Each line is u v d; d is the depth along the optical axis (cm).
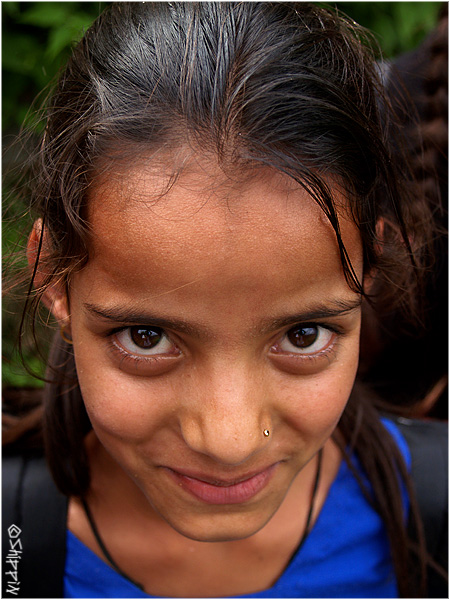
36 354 105
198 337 58
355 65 72
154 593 94
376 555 99
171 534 92
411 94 120
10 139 156
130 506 92
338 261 60
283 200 56
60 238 67
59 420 92
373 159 66
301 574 96
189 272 56
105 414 66
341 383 68
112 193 59
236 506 70
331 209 57
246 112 59
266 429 63
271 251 56
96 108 65
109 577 93
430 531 97
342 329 65
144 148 59
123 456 69
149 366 62
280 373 65
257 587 95
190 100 60
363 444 97
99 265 60
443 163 114
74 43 92
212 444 59
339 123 62
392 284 85
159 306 57
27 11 151
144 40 66
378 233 74
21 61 153
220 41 62
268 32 64
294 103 60
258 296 57
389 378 127
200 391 61
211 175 56
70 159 65
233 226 55
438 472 98
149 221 56
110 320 61
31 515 92
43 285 72
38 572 93
